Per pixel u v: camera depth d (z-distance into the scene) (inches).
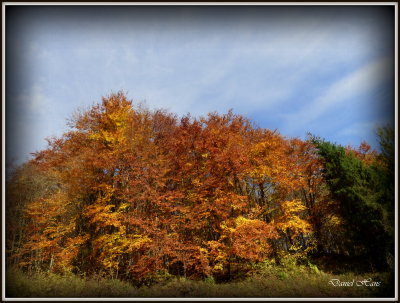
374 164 581.6
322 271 587.8
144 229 595.5
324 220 817.5
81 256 676.1
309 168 827.4
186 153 723.4
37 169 637.3
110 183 673.0
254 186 779.4
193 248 588.1
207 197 664.4
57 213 627.5
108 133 683.4
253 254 579.5
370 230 555.5
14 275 465.4
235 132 805.9
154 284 555.8
